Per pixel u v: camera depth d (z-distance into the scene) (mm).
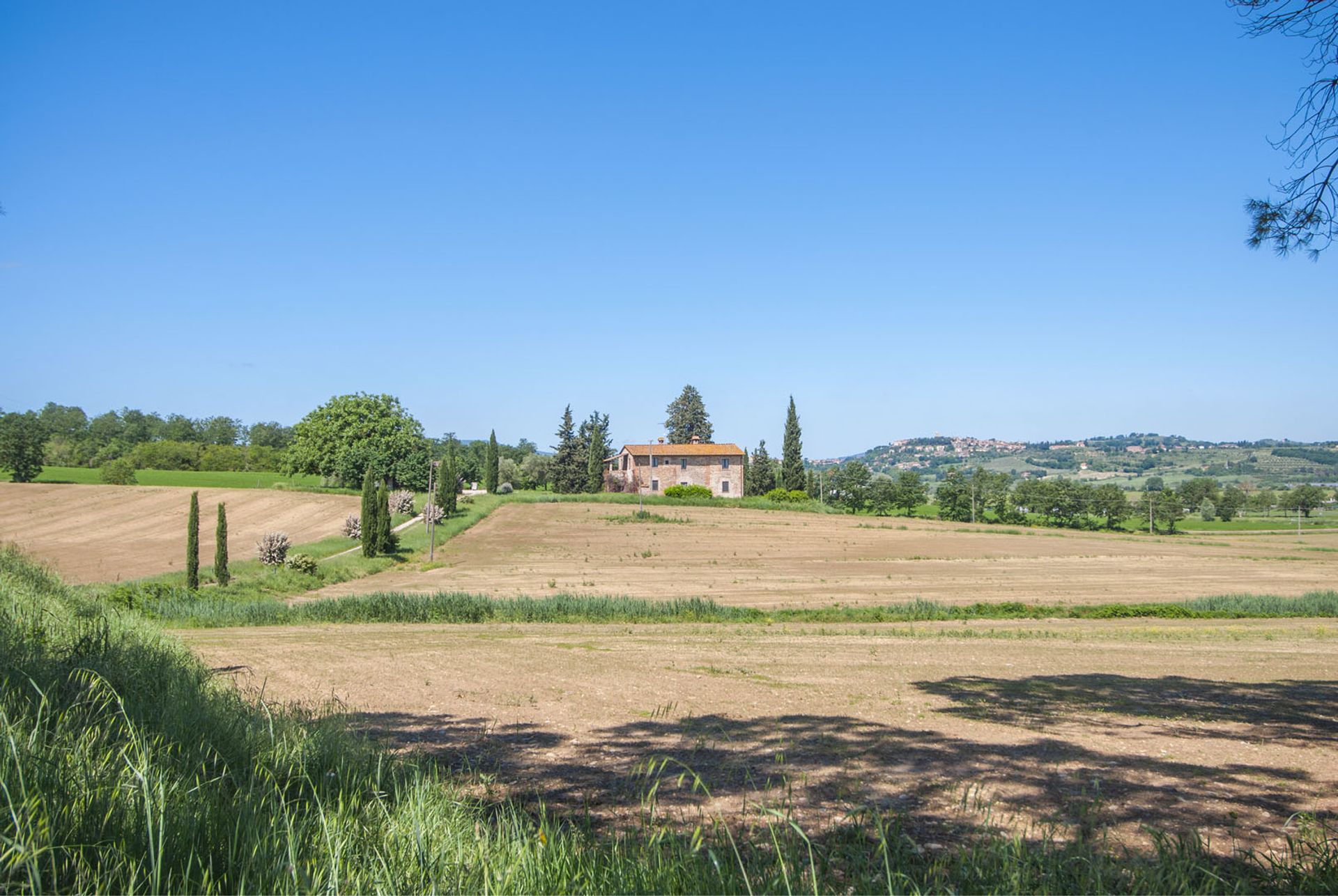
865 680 15039
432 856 4777
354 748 7309
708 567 46812
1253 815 7199
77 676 7879
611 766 8562
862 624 26859
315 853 4664
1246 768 8852
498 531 65812
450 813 5785
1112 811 7223
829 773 8367
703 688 13930
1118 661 18312
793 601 33250
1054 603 33094
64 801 4574
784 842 5891
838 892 4949
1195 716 12000
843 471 116000
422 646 19516
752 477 118688
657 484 110438
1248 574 44906
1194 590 37781
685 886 4570
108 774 5168
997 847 5594
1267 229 8609
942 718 11586
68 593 16547
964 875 5137
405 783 6445
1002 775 8383
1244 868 5668
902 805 7219
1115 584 40031
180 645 13695
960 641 21688
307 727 8016
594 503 87688
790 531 67875
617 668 16094
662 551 55000
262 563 41156
